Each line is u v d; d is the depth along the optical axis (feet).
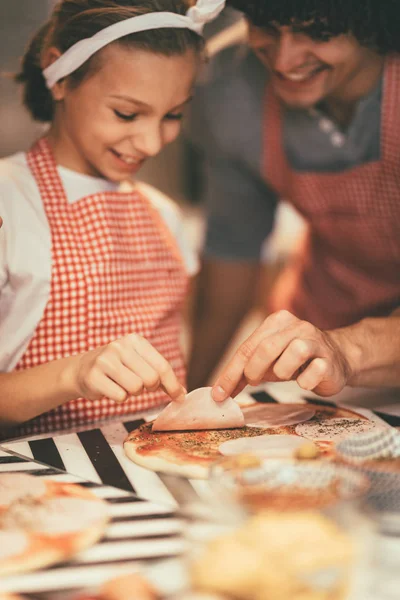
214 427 3.32
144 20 3.65
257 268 6.17
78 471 2.89
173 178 12.56
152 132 3.76
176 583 1.87
